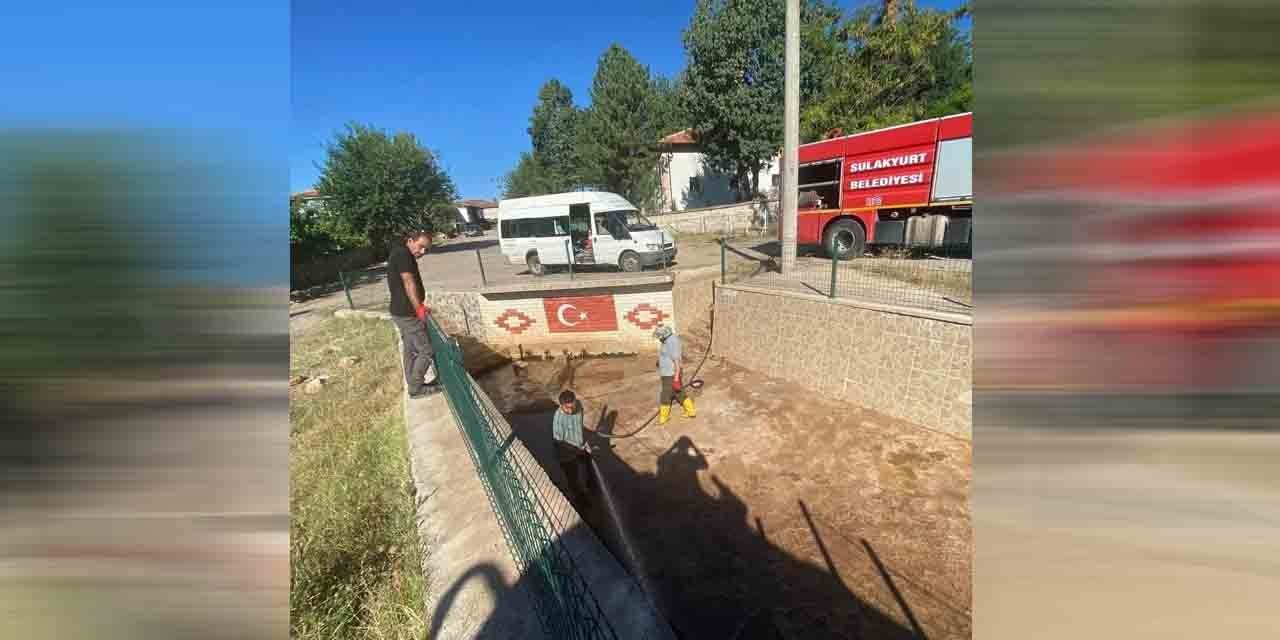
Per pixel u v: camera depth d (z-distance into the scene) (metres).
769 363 8.65
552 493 3.53
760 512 5.35
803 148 11.84
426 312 5.82
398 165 22.78
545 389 9.44
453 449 4.51
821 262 10.91
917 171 9.90
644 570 4.65
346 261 22.19
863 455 6.16
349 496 4.09
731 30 19.25
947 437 6.26
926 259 9.84
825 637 3.91
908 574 4.43
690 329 10.86
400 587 3.07
